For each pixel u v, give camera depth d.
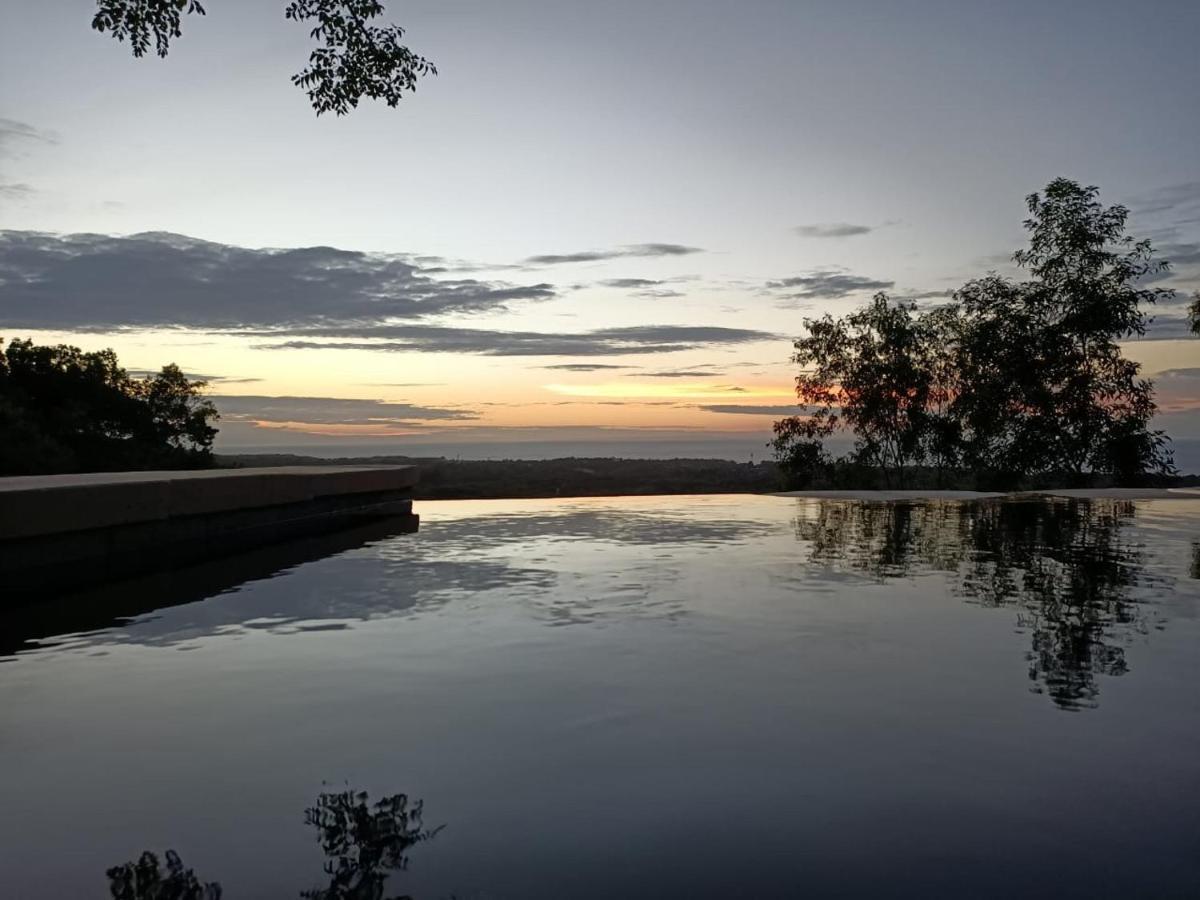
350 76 5.02
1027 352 9.98
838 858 1.13
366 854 1.13
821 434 11.17
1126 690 1.91
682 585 3.39
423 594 3.19
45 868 1.10
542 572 3.75
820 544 4.80
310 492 6.25
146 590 3.29
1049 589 3.29
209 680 2.01
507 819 1.25
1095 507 7.34
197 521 4.93
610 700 1.84
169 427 21.62
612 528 5.74
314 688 1.94
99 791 1.35
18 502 3.55
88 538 4.06
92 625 2.64
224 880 1.07
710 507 7.60
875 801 1.31
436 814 1.26
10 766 1.46
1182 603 2.98
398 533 5.43
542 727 1.66
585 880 1.07
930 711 1.76
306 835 1.19
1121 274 9.45
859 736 1.61
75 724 1.69
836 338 10.80
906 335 10.51
